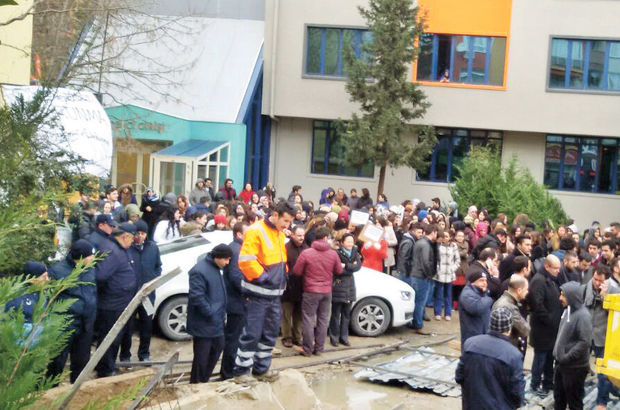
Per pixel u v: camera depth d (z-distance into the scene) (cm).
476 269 1008
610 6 2664
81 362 826
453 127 2814
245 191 2275
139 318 1035
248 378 791
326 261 1153
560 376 944
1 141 471
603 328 1044
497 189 2273
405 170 2886
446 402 995
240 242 982
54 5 1823
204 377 906
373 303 1326
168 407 682
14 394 216
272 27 2864
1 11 1141
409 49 2552
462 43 2773
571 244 1184
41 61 1758
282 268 826
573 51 2703
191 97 2766
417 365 1140
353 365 1149
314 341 1205
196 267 894
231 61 2902
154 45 2831
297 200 2039
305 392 823
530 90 2720
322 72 2862
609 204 2770
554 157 2806
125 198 1627
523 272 1035
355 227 1509
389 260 1566
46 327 228
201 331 890
